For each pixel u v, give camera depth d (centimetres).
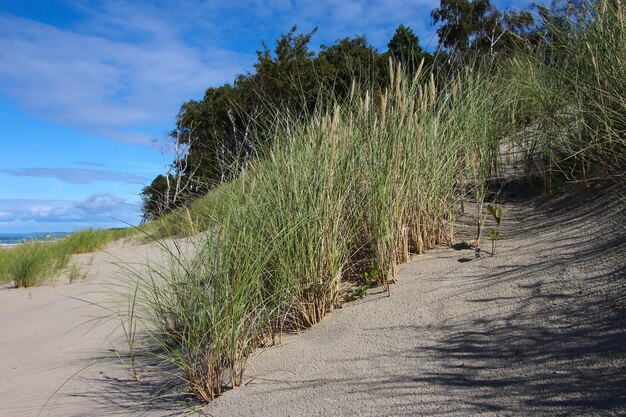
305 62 1140
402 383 262
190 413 287
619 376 221
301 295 369
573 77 466
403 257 423
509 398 228
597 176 445
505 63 662
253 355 337
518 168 563
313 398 267
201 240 360
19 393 358
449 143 473
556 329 273
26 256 990
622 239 333
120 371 377
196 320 328
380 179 409
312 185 398
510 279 341
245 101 715
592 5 457
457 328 304
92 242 1391
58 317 614
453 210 477
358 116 453
